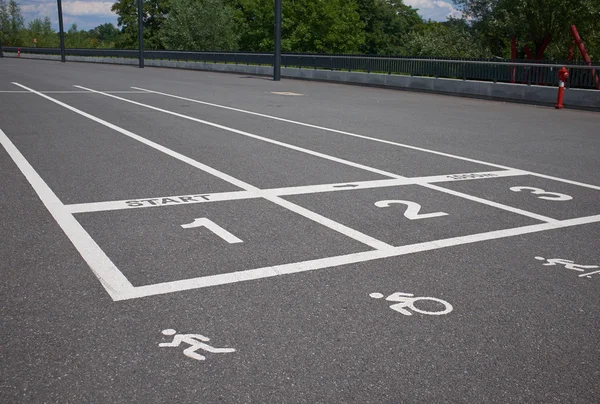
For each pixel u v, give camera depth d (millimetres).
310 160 9477
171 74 37438
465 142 11977
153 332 3674
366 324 3842
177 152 9891
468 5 44000
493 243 5539
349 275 4648
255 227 5812
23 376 3176
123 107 16703
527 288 4500
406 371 3305
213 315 3912
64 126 12680
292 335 3672
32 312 3910
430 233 5781
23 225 5754
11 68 40531
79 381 3143
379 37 91938
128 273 4582
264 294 4258
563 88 20109
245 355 3430
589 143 12344
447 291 4398
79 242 5277
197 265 4773
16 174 8016
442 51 44000
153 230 5656
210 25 75000
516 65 23094
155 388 3090
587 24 38969
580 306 4211
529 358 3486
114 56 59188
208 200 6816
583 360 3482
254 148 10484
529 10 39938
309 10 78812
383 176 8422
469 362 3420
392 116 16484
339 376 3238
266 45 78125
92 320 3814
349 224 5992
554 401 3074
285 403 2988
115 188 7309
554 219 6445
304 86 28906
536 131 14055
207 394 3051
